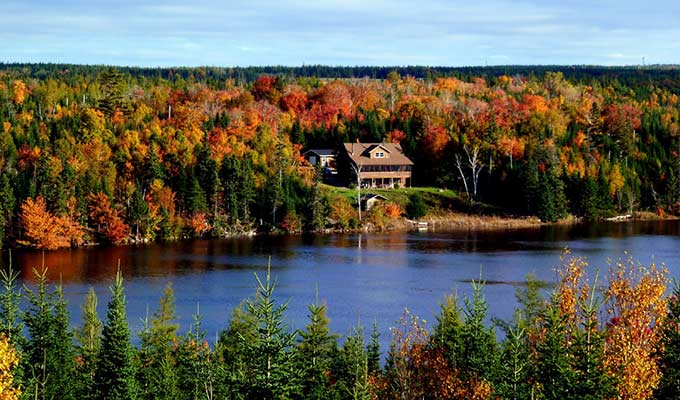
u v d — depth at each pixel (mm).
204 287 80438
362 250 107438
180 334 60281
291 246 112062
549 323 34938
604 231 126625
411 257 100750
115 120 149625
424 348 41188
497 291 77000
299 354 40594
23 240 107938
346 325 64125
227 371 41031
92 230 115750
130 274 88188
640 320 33781
